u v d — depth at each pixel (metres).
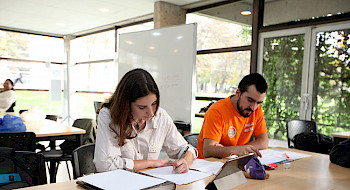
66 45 8.48
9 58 7.71
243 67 4.68
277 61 4.29
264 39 4.43
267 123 4.43
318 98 3.88
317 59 3.88
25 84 8.02
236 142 1.96
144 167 1.35
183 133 4.29
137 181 1.02
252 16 4.54
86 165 1.46
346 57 3.62
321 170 1.41
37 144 3.69
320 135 3.14
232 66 4.83
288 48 4.17
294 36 4.11
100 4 5.32
